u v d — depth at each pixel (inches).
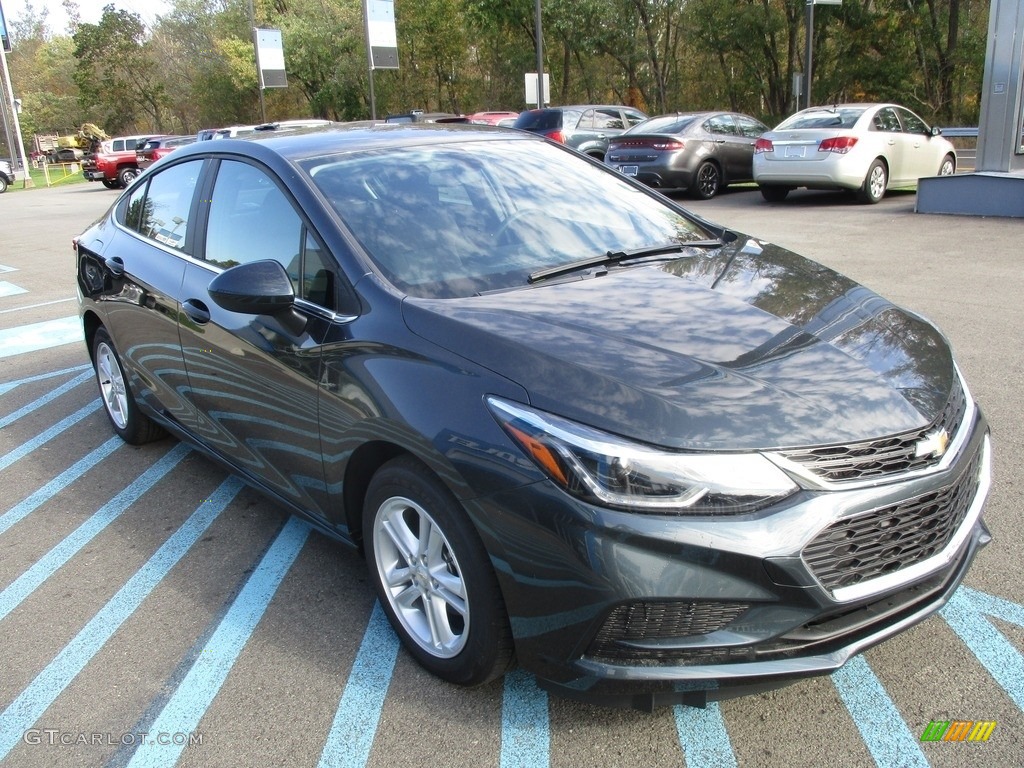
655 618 86.4
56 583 141.9
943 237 402.3
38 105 3070.9
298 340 120.3
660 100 1507.1
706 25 1306.6
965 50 1178.0
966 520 102.9
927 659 110.0
